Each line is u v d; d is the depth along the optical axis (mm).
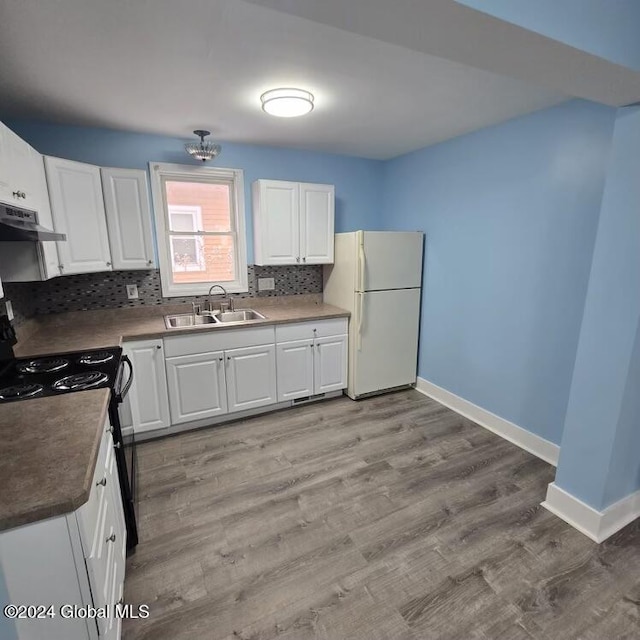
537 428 2691
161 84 2041
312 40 1610
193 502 2201
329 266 3801
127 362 2250
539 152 2482
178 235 3303
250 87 2098
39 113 2467
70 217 2479
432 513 2104
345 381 3625
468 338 3197
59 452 1117
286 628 1484
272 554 1835
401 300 3572
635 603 1577
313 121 2699
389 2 938
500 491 2287
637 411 1874
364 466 2543
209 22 1469
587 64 1306
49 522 931
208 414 3041
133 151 2979
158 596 1618
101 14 1396
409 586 1662
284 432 2998
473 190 3010
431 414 3303
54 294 2883
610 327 1782
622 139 1664
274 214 3324
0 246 2055
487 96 2232
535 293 2605
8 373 1917
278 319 3174
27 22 1436
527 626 1487
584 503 1965
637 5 1320
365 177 3986
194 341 2883
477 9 987
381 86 2098
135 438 2846
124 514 1785
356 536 1944
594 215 2217
